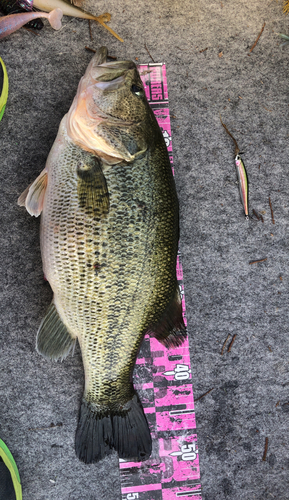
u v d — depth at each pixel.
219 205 0.61
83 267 0.49
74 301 0.50
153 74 0.60
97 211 0.48
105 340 0.50
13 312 0.58
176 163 0.61
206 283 0.61
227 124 0.61
